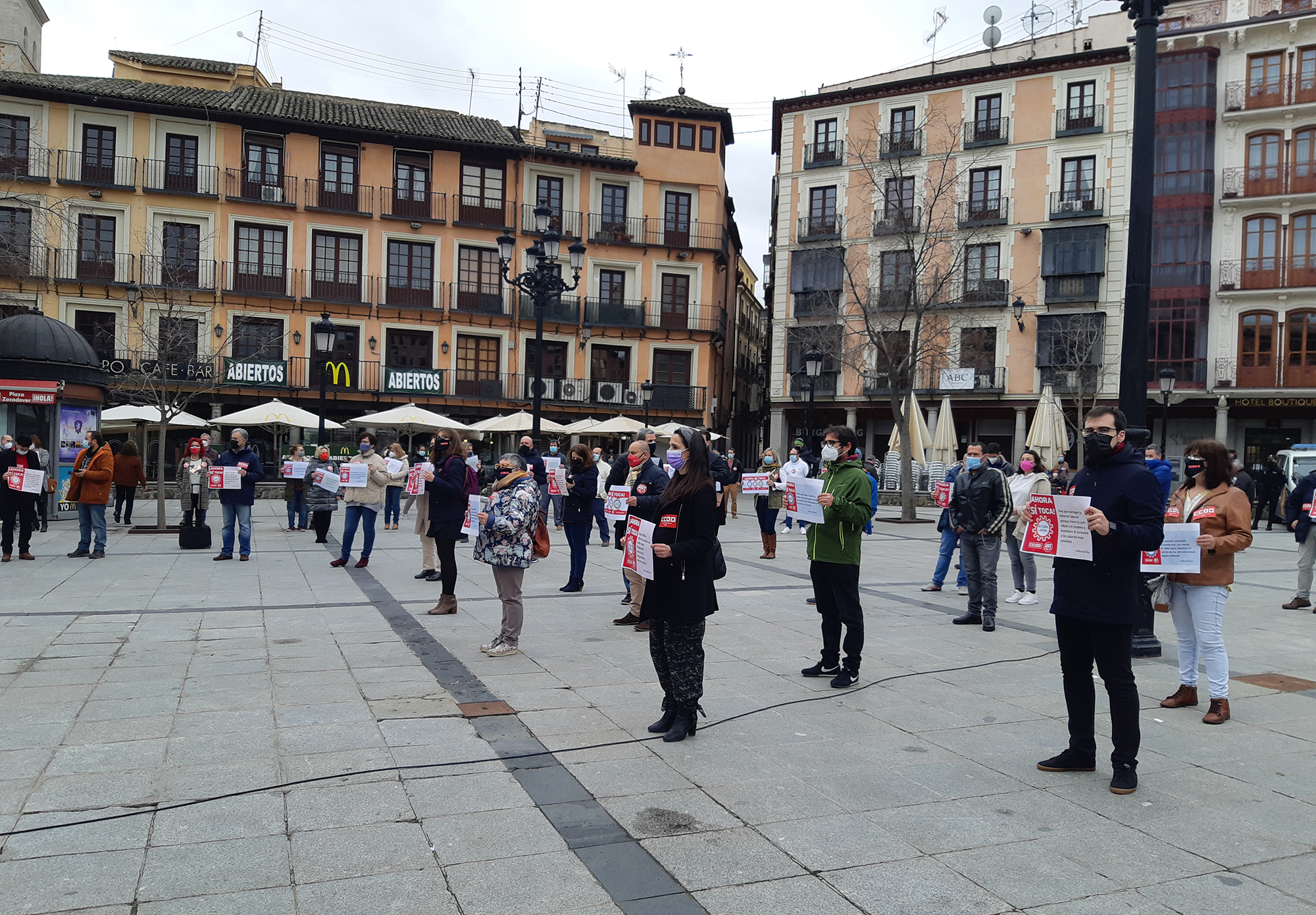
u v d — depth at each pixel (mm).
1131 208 7074
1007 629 8289
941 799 4121
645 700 5641
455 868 3342
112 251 32656
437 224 36344
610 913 3033
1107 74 34688
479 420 36281
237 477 12031
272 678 5984
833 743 4891
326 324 17688
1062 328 34969
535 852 3488
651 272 39406
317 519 14719
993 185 36531
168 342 25812
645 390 32875
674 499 4961
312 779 4195
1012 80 36094
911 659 6945
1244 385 32781
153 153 33094
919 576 12273
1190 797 4203
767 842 3617
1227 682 5453
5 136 31812
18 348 17266
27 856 3371
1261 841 3717
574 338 38344
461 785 4156
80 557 12359
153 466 30641
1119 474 4375
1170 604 5793
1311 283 32000
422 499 10578
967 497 8273
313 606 8758
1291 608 9922
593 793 4105
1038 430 24922
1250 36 32719
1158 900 3197
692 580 4867
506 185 37438
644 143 39469
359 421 27422
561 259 38094
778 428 40656
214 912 2990
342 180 35469
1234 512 5449
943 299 35156
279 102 35594
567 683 6000
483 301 36969
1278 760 4742
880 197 37969
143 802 3895
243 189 33969
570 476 9945
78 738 4711
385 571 11461
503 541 6781
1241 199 32688
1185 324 33438
